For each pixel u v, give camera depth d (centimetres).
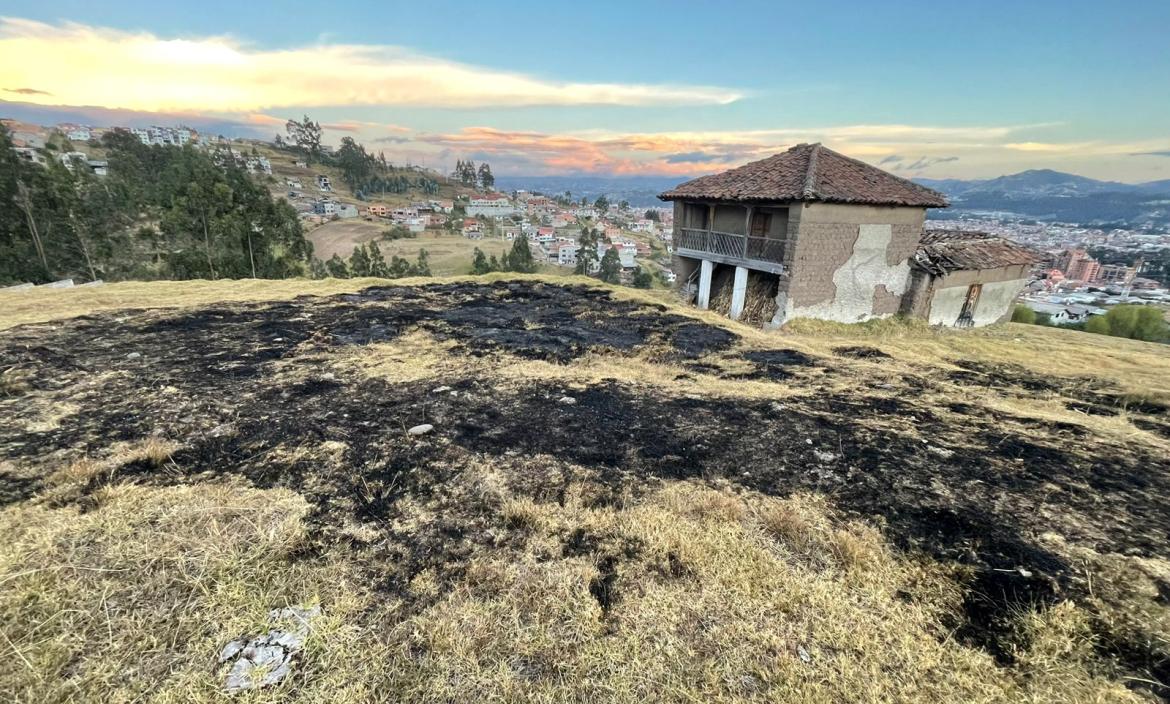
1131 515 357
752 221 1377
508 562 289
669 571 288
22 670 200
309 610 245
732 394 604
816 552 309
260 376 599
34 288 1297
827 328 1202
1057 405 681
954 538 322
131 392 528
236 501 333
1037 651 237
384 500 346
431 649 227
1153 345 1349
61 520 302
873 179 1288
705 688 214
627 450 438
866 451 445
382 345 768
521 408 529
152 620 231
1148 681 221
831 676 223
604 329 964
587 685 213
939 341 1201
